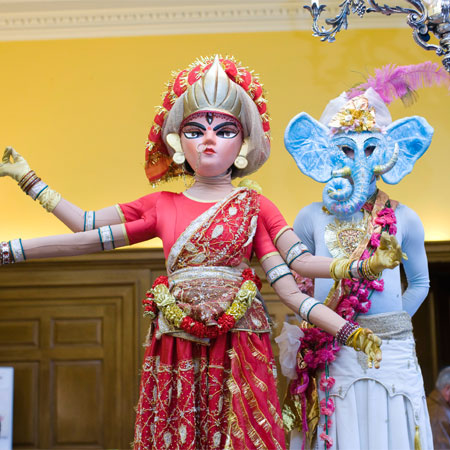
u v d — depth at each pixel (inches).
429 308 194.2
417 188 194.4
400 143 114.9
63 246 96.7
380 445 102.6
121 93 201.6
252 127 99.5
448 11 110.3
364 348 88.7
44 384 190.7
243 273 94.7
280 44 200.7
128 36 203.3
